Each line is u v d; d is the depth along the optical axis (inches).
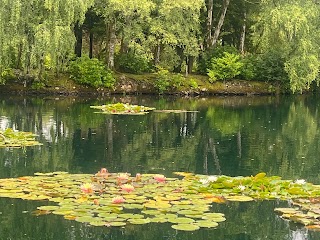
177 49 1176.8
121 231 246.7
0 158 418.0
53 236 239.3
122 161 423.8
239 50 1290.6
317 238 243.4
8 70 965.8
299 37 1123.9
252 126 679.7
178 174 362.6
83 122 649.6
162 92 1095.6
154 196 289.0
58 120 662.5
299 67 1119.6
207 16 1246.9
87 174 346.9
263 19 1140.5
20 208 273.7
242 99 1077.1
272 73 1194.0
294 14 1096.8
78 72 1038.4
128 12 1005.8
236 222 265.1
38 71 993.5
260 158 457.1
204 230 253.6
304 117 799.1
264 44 1157.1
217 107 904.3
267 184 317.1
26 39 892.0
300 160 450.6
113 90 1063.6
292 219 268.1
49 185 307.6
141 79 1104.2
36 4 904.3
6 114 705.6
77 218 247.4
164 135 578.2
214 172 393.4
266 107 936.9
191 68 1203.9
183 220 248.1
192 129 633.0
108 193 292.5
